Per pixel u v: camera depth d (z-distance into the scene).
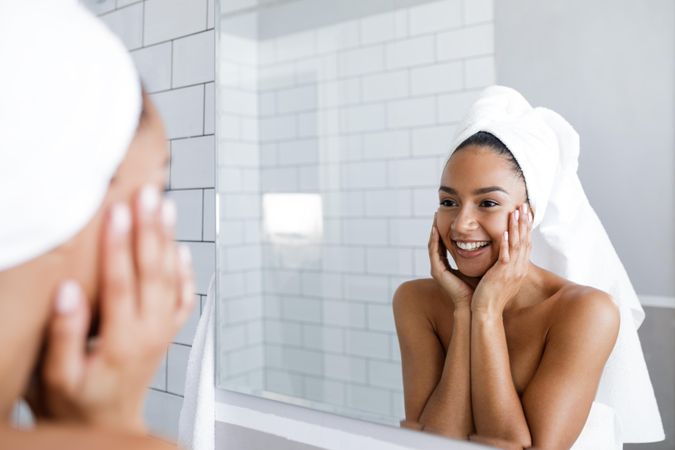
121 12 1.23
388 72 0.83
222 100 1.05
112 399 0.26
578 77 0.65
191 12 1.11
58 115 0.22
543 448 0.67
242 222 1.01
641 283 0.61
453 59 0.75
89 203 0.23
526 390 0.68
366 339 0.85
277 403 0.95
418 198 0.79
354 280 0.87
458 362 0.74
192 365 1.06
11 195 0.21
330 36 0.90
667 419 0.60
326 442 0.89
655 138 0.61
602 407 0.63
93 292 0.25
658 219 0.60
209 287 1.07
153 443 0.26
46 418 0.26
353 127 0.87
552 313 0.66
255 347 0.98
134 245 0.26
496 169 0.70
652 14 0.61
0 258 0.22
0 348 0.22
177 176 1.13
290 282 0.95
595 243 0.63
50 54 0.22
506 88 0.70
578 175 0.65
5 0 0.22
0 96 0.21
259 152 0.99
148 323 0.26
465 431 0.73
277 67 0.97
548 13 0.67
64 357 0.24
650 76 0.61
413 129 0.79
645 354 0.61
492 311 0.71
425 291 0.78
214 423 1.04
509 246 0.69
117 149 0.24
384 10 0.83
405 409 0.80
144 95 0.27
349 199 0.88
